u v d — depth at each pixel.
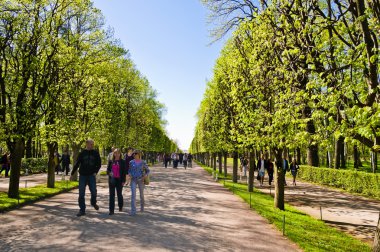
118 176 11.20
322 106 8.17
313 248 8.06
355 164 44.72
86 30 22.73
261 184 26.22
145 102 49.41
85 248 7.15
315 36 8.30
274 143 12.29
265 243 8.30
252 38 14.20
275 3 9.55
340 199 19.55
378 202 18.55
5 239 7.84
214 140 30.81
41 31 14.90
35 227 9.08
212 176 33.94
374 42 7.42
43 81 15.41
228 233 9.14
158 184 23.53
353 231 11.59
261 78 13.20
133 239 7.95
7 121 14.70
